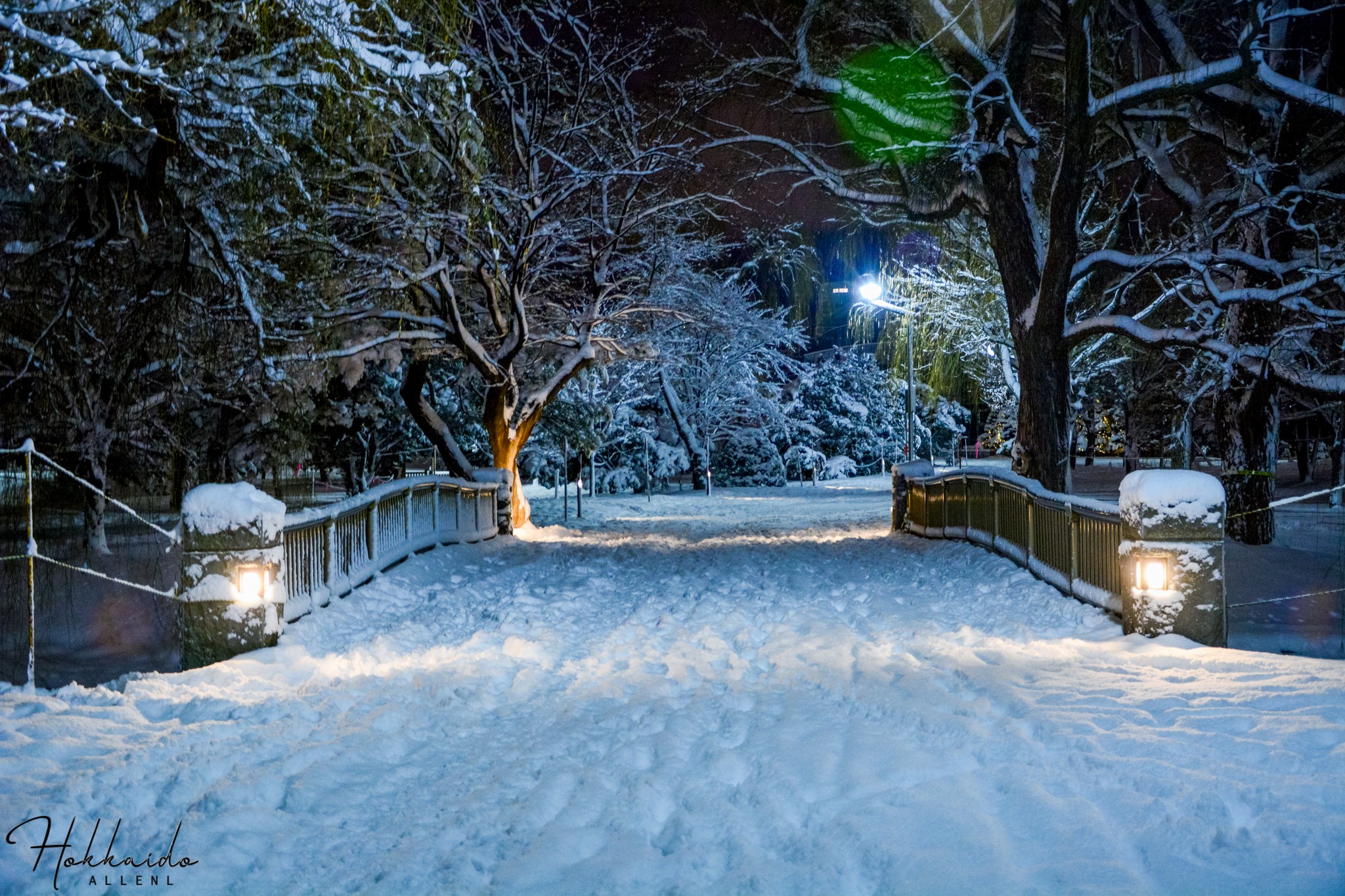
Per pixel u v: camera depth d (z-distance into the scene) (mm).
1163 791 4773
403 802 5035
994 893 3777
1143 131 20203
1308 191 16516
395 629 10375
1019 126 18453
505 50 21734
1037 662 8008
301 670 8383
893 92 20016
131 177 10609
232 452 22125
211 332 13320
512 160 22719
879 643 9227
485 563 17609
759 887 3883
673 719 6391
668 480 53125
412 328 21797
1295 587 12453
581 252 25359
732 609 11383
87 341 13141
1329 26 17203
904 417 64438
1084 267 18344
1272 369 16391
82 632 11625
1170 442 30516
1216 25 18688
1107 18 18812
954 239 26781
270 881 4102
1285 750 5246
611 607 12133
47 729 6133
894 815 4547
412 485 15609
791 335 46000
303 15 9734
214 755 5641
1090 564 10633
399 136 15156
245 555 8812
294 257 15242
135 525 19344
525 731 6324
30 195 10453
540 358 27000
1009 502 14516
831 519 29469
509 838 4484
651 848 4324
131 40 8711
